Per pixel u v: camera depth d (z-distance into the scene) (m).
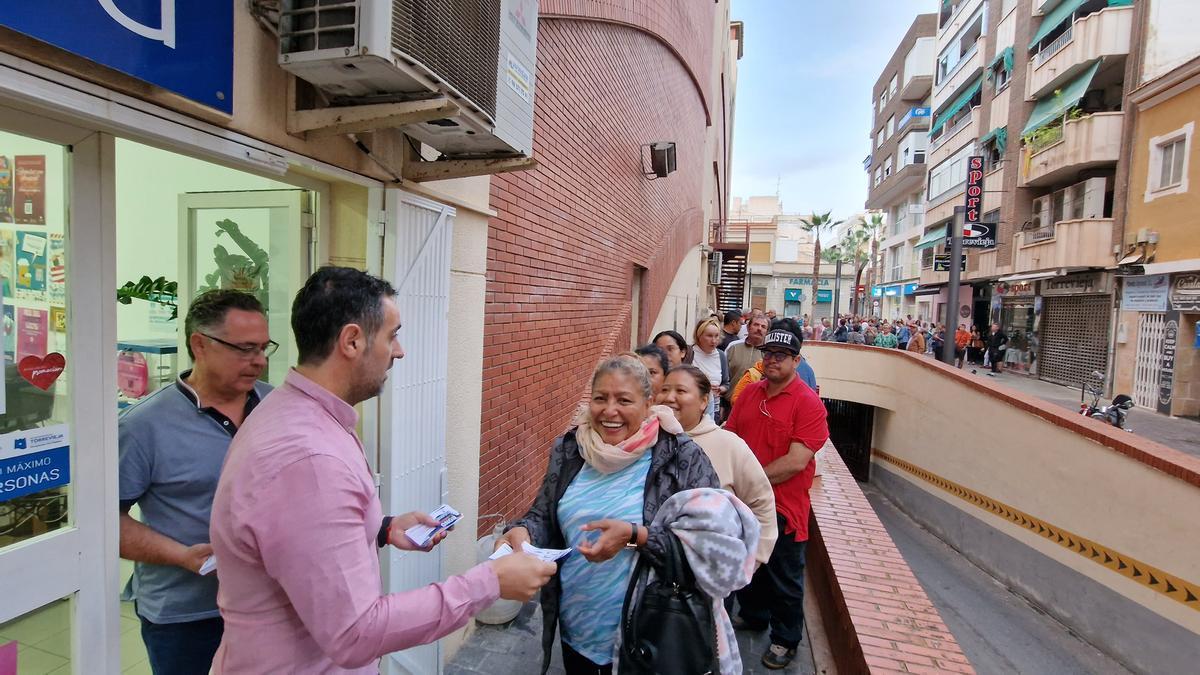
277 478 1.14
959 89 26.14
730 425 3.68
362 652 1.14
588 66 5.80
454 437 3.22
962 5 25.98
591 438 2.05
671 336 4.54
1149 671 5.01
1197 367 12.81
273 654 1.19
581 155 5.79
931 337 21.34
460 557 3.35
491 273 3.96
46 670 1.56
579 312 6.05
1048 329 18.80
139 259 3.13
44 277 1.49
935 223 28.67
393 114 1.85
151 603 1.89
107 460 1.65
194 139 1.59
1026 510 6.91
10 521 1.46
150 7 1.40
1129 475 5.33
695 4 10.92
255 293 2.85
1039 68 18.61
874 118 42.91
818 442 3.16
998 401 7.67
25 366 1.46
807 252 70.38
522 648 3.34
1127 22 15.14
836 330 25.08
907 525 10.15
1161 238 13.54
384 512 2.49
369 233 2.43
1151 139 13.95
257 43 1.77
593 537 1.98
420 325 2.69
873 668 2.54
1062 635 5.96
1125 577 5.32
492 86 2.25
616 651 1.94
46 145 1.47
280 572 1.12
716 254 21.91
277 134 1.87
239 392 1.95
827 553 3.88
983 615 6.44
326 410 1.29
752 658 3.40
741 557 1.84
